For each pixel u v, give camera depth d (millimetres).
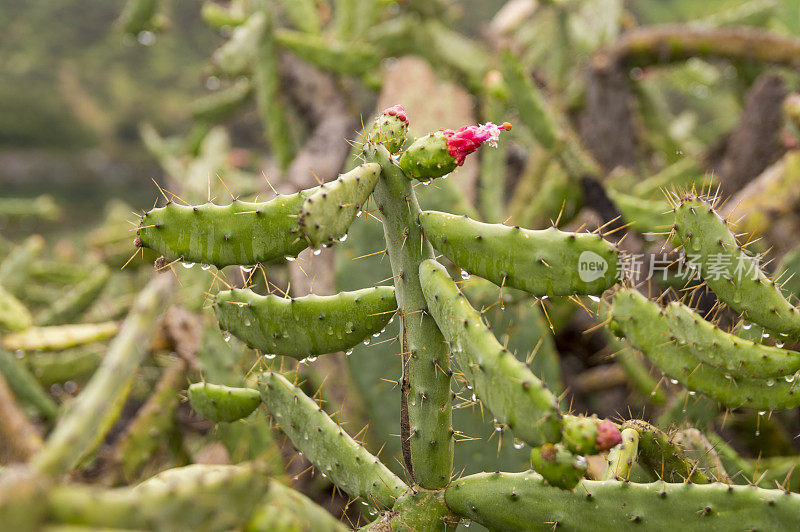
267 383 2904
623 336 2928
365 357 3213
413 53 5098
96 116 22031
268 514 2684
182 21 24094
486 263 2787
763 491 2799
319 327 2852
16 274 4684
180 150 7109
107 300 5180
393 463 3199
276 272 3832
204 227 2768
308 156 4762
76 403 2629
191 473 2758
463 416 3111
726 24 6070
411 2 5082
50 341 3410
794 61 4914
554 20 5832
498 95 4414
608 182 4527
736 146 4430
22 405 3531
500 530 2830
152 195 18188
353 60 5055
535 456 2734
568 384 4027
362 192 2779
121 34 5629
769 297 2840
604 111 5117
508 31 6684
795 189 3604
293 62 5367
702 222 2844
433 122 4594
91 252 5434
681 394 3123
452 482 2848
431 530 2842
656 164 5684
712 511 2797
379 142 2809
